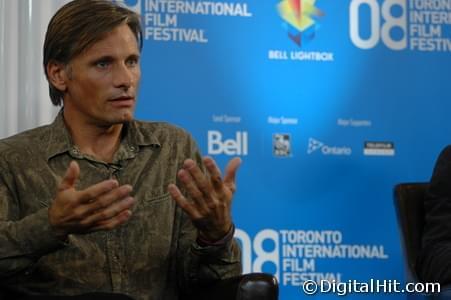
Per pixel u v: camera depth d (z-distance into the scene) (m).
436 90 7.48
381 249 7.38
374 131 7.41
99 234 4.59
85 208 3.89
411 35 7.47
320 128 7.36
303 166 7.34
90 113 4.65
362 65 7.41
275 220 7.30
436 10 7.50
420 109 7.46
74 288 4.53
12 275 4.29
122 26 4.64
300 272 7.31
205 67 7.25
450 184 6.05
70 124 4.80
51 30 4.71
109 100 4.61
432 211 6.04
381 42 7.44
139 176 4.75
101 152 4.79
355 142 7.39
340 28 7.40
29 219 4.13
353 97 7.40
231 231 4.40
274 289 4.19
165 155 4.85
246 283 4.18
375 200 7.39
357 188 7.38
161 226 4.68
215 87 7.25
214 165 4.07
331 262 7.34
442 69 7.49
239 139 7.27
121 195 3.88
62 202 3.89
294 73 7.34
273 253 7.30
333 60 7.39
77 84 4.64
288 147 7.33
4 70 6.70
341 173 7.37
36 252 4.17
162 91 7.19
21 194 4.60
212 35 7.26
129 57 4.65
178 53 7.22
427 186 6.31
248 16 7.30
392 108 7.43
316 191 7.34
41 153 4.68
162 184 4.76
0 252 4.16
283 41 7.34
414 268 6.04
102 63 4.61
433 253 5.80
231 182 4.25
